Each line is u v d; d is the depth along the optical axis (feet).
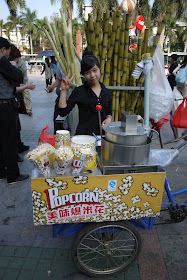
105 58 9.87
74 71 10.13
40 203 4.89
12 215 8.40
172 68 22.50
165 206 6.73
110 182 4.93
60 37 10.14
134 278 6.05
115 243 7.19
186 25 106.73
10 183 10.27
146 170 5.12
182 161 12.50
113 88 10.07
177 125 9.10
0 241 7.18
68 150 4.74
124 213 5.32
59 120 8.33
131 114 4.91
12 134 9.57
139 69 6.73
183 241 7.29
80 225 5.60
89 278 6.03
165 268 6.35
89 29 9.38
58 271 6.21
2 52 8.73
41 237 7.38
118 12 8.89
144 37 9.46
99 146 6.15
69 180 4.77
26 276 6.06
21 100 12.45
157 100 8.82
